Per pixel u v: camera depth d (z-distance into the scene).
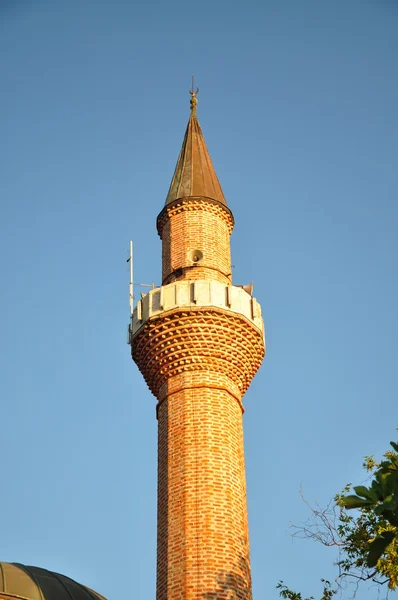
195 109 55.25
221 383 42.84
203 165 51.44
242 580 37.50
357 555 37.84
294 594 38.81
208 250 47.34
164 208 49.66
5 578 40.50
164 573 37.91
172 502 39.38
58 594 40.97
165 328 43.50
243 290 45.38
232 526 38.59
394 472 20.77
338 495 39.38
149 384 45.06
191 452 40.38
